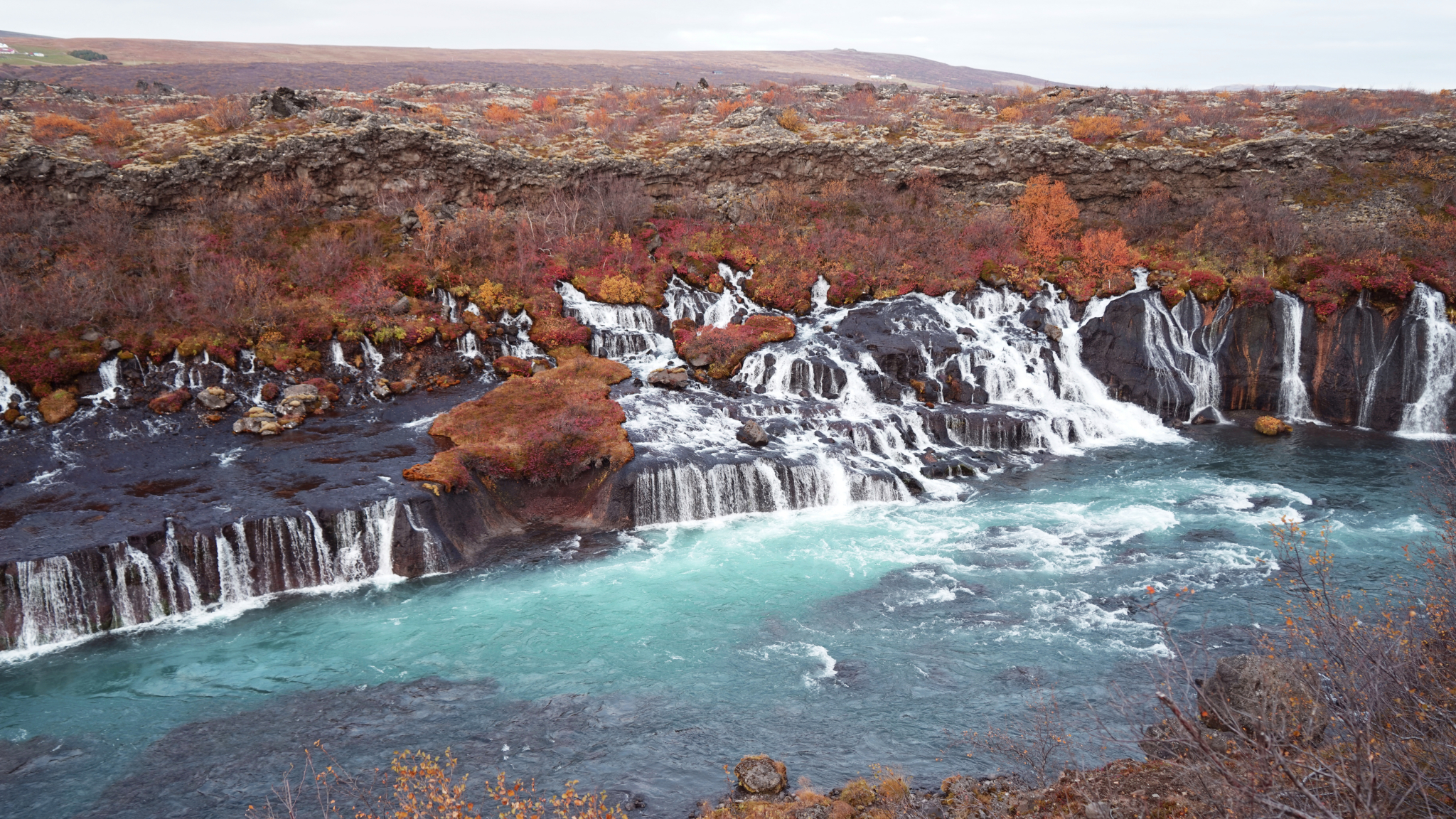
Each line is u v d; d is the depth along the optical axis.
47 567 26.03
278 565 29.23
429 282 46.88
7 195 43.31
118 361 38.84
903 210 57.53
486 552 32.06
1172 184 57.62
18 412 35.94
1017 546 31.91
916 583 29.23
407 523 30.62
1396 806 12.66
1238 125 61.97
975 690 22.84
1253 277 48.81
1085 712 21.41
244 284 43.06
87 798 19.38
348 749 21.00
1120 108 68.56
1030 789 18.12
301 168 50.00
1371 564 28.91
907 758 20.09
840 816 17.42
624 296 49.12
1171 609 26.56
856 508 36.19
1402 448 42.03
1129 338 48.09
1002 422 42.16
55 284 40.19
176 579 27.83
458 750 20.84
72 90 65.38
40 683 24.09
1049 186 57.59
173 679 24.25
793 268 52.47
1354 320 46.12
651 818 18.31
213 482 32.44
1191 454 41.75
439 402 41.44
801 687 23.38
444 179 53.50
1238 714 17.45
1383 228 51.09
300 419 38.72
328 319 43.19
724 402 41.91
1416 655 16.25
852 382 44.41
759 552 31.94
